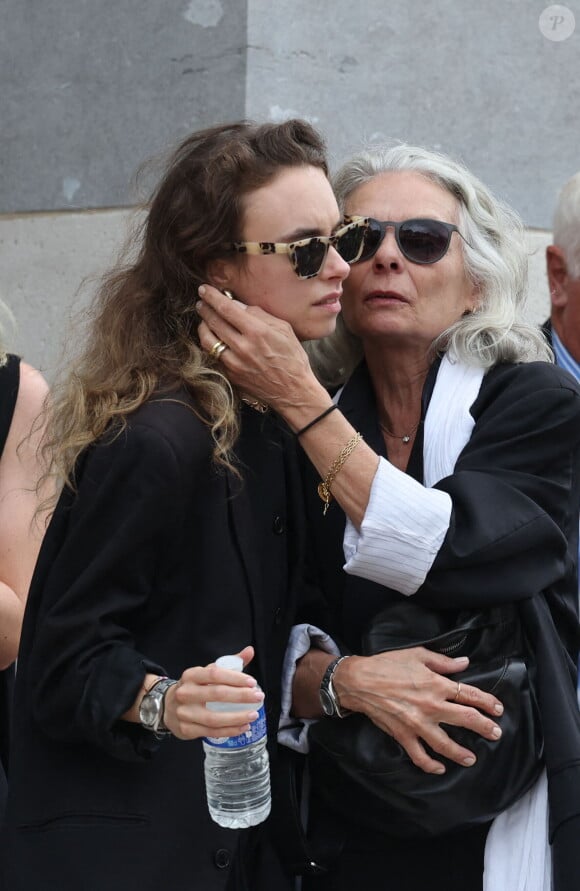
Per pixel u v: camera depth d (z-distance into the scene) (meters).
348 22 17.17
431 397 9.93
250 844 9.33
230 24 16.58
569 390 9.58
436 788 9.03
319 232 8.82
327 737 9.36
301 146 8.87
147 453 8.22
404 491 9.02
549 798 8.89
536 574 9.20
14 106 18.73
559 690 9.05
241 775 8.12
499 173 18.33
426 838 9.23
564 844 8.66
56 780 8.48
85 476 8.43
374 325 9.97
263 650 8.88
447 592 9.09
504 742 9.09
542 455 9.43
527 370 9.73
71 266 18.08
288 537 9.62
